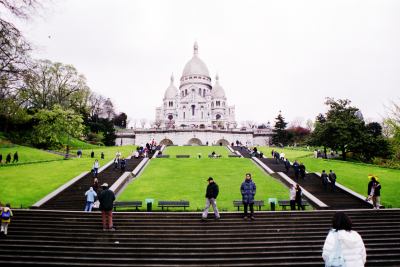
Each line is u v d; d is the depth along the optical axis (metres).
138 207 22.84
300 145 91.50
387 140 49.62
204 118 112.38
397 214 18.66
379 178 32.81
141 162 40.47
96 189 23.42
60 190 25.25
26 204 23.22
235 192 27.22
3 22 18.38
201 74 123.38
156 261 13.61
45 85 68.88
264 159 44.09
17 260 13.78
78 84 73.19
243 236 15.60
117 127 125.75
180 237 15.51
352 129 50.06
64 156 52.50
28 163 40.62
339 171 36.91
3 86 23.56
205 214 17.05
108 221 16.09
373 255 14.08
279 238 15.38
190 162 43.19
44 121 59.25
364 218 18.12
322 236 15.57
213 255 14.02
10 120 58.84
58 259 13.75
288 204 21.75
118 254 14.02
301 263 13.49
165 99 128.25
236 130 94.25
